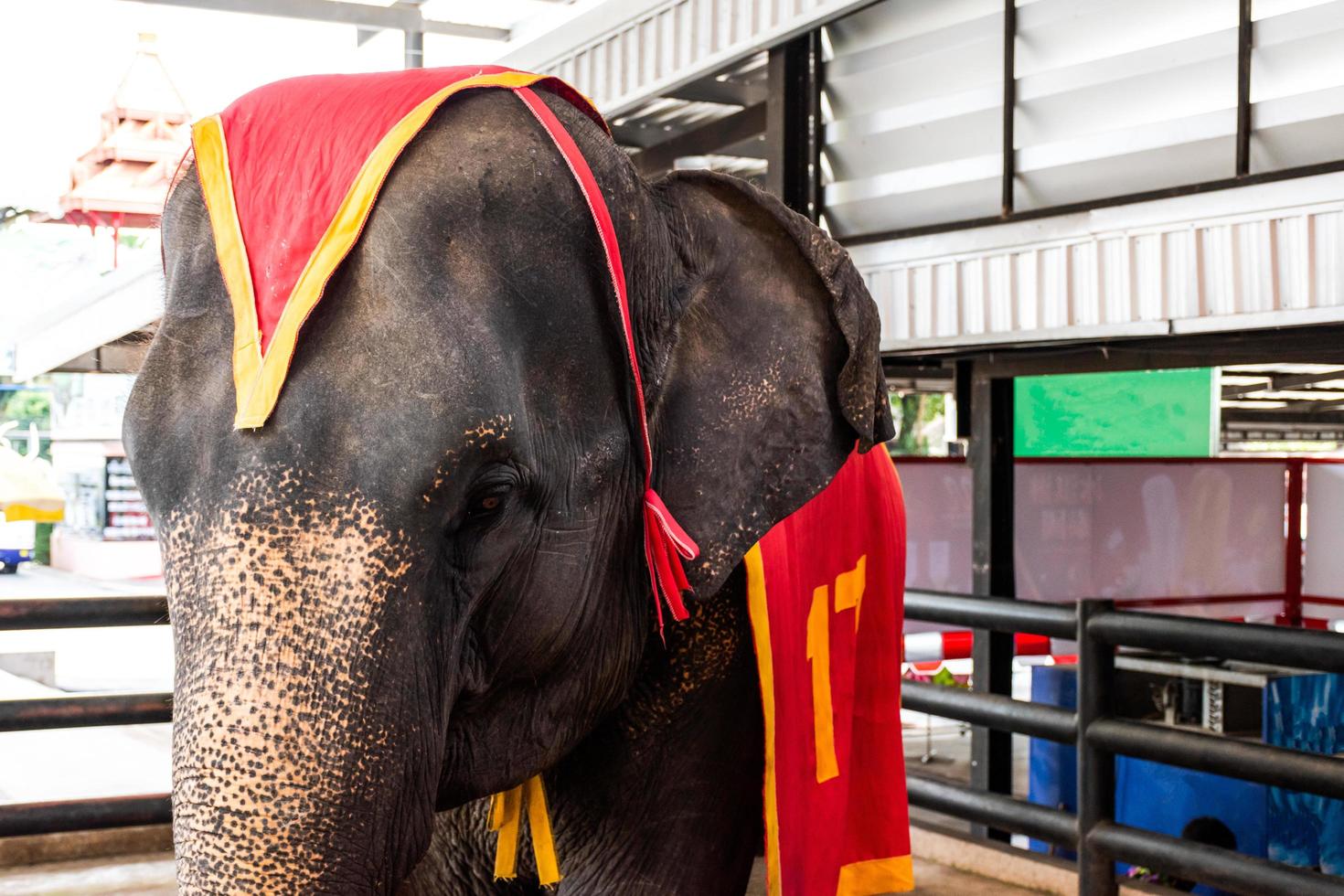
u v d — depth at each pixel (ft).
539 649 5.50
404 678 4.44
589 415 5.40
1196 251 12.28
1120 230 12.89
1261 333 12.31
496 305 4.92
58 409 100.32
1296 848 15.24
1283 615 21.94
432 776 4.66
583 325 5.36
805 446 6.21
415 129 4.95
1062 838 12.55
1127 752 11.76
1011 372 16.25
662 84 16.94
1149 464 20.79
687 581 5.87
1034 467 19.95
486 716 5.60
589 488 5.45
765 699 6.79
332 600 4.29
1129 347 13.91
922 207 14.97
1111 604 12.13
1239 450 46.21
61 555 88.33
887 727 8.73
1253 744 10.91
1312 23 11.14
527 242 5.15
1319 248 11.30
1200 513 21.16
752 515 6.11
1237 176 11.79
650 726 6.91
